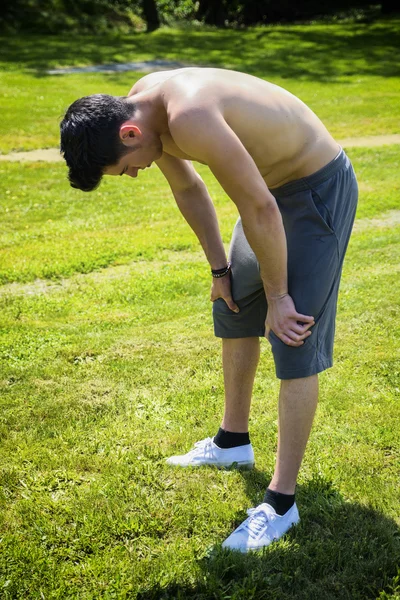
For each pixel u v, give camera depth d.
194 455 2.93
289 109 2.31
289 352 2.41
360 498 2.67
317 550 2.40
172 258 6.59
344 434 3.10
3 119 14.40
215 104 2.12
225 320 2.74
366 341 4.10
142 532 2.53
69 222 8.10
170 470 2.88
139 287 5.54
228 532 2.54
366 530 2.49
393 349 3.98
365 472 2.83
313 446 3.01
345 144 12.30
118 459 2.97
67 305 5.17
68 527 2.56
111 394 3.58
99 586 2.29
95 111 2.15
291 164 2.34
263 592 2.23
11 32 26.77
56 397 3.55
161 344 4.23
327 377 3.66
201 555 2.42
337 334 4.21
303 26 29.70
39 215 8.47
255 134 2.22
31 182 10.22
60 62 21.64
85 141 2.15
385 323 4.34
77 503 2.68
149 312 4.91
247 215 2.19
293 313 2.35
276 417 3.30
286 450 2.48
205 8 32.44
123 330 4.53
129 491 2.73
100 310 5.05
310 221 2.38
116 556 2.41
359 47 23.98
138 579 2.30
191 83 2.17
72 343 4.30
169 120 2.13
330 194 2.38
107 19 29.53
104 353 4.12
